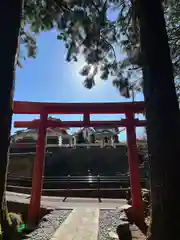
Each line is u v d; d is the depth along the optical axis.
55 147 18.48
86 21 5.58
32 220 7.51
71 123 8.43
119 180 15.35
